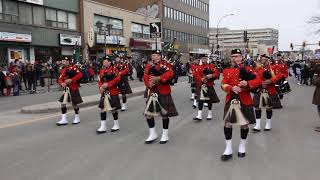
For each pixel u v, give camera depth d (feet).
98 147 25.43
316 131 30.60
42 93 70.54
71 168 20.90
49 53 104.73
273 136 28.66
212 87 36.29
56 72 87.10
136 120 36.09
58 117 37.86
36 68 77.87
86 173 20.01
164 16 182.09
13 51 92.63
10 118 38.29
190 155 23.22
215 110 42.60
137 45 145.59
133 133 29.91
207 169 20.43
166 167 20.84
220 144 26.02
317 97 31.01
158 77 25.49
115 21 136.56
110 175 19.61
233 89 21.56
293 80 107.55
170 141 27.02
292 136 28.68
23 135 29.58
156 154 23.53
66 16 111.14
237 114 21.94
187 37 213.05
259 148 24.89
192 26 220.43
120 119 36.70
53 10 105.91
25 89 74.74
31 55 98.07
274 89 31.32
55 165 21.50
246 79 21.85
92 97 51.83
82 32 116.78
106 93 29.91
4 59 89.97
